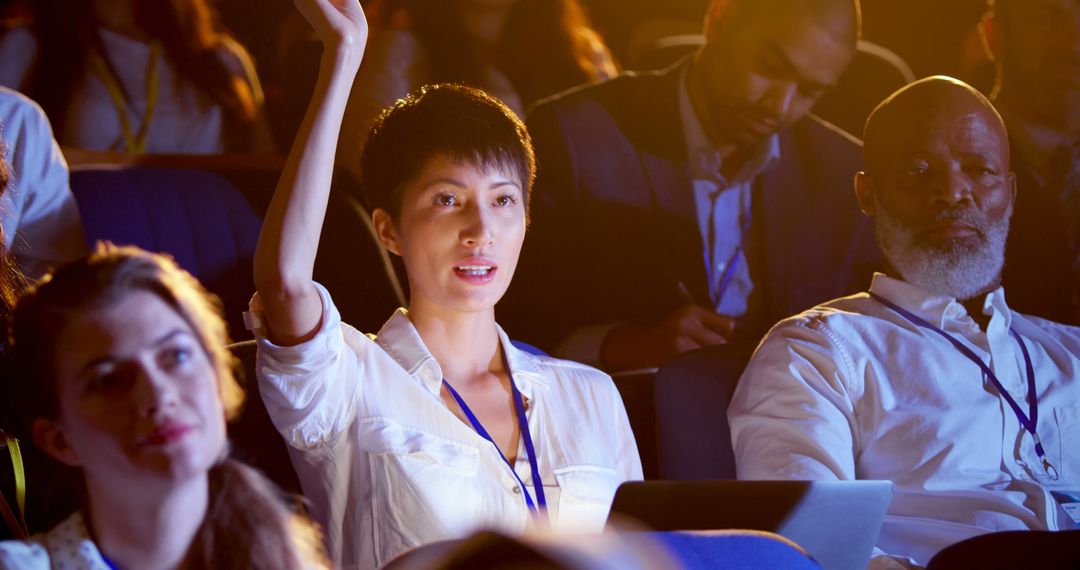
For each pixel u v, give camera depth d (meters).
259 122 6.92
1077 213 6.61
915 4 8.32
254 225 5.45
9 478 3.04
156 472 1.95
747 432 4.18
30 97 6.28
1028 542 2.67
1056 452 4.41
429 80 6.94
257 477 2.11
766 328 6.48
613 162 6.35
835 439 4.09
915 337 4.35
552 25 7.22
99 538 2.04
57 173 5.05
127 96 6.40
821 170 6.63
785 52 6.14
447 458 3.23
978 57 7.88
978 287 4.48
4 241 3.50
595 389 3.71
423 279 3.45
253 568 2.05
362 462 3.21
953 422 4.22
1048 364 4.50
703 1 8.75
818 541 2.51
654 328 6.00
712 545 1.73
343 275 5.50
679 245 6.32
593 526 3.42
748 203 6.51
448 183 3.40
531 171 3.60
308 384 3.05
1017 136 6.78
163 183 5.32
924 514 4.12
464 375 3.49
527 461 3.40
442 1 6.97
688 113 6.41
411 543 3.16
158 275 2.03
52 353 1.97
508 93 7.12
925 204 4.47
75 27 6.31
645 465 4.93
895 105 4.62
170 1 6.53
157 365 1.98
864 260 6.61
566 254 6.28
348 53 3.01
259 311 3.06
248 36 7.43
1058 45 6.61
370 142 3.58
